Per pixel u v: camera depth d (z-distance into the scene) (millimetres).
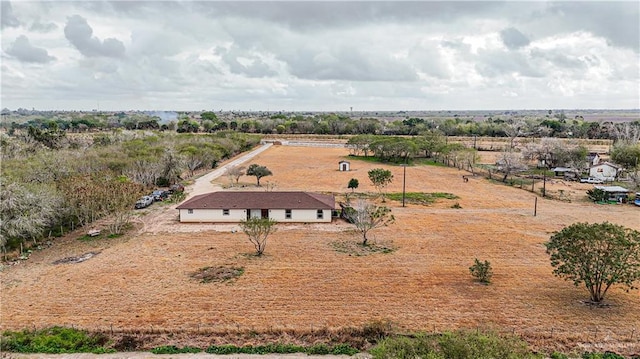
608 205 60812
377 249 39719
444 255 38219
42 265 35125
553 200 64062
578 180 82250
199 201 49844
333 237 43500
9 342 23203
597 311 27172
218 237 43219
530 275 33438
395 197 65062
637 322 25734
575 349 23047
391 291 30297
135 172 66625
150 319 26062
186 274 33250
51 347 23109
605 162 85062
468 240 42875
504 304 28234
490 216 53469
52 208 42156
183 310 27250
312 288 30719
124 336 24188
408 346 17703
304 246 40438
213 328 24969
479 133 191250
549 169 95875
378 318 26281
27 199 39125
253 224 37906
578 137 166375
